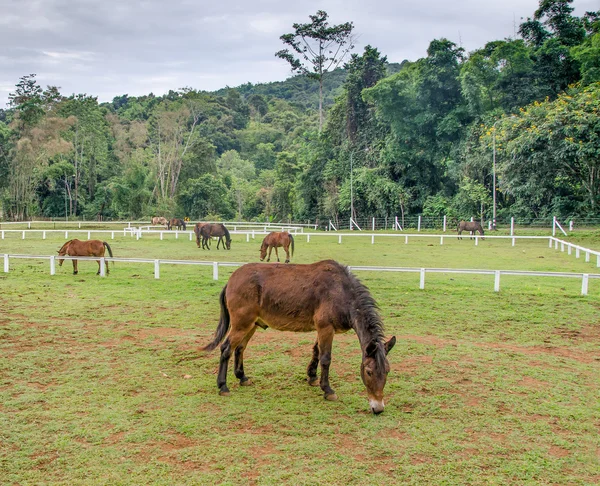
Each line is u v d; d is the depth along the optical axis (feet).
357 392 23.88
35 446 18.38
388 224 161.48
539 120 111.96
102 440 18.92
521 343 32.30
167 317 39.04
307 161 195.31
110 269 64.44
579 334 34.40
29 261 73.92
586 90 112.16
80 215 231.30
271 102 473.26
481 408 22.03
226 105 399.03
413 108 156.46
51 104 227.61
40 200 233.55
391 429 20.01
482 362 28.35
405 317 38.58
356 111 180.14
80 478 16.39
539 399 23.13
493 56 139.54
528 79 138.92
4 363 27.63
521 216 135.54
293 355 29.84
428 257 78.28
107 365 27.66
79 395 23.26
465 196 141.90
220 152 344.49
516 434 19.65
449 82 151.64
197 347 31.32
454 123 148.46
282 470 16.88
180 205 228.63
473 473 16.83
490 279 56.85
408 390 24.12
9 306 42.29
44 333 34.06
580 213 124.57
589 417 21.26
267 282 23.43
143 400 22.74
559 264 68.33
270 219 203.72
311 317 23.22
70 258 58.75
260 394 23.66
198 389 24.25
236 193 240.12
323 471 16.81
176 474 16.62
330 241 110.32
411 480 16.37
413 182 165.68
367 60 178.09
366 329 21.16
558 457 17.95
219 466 17.10
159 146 232.53
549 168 113.91
